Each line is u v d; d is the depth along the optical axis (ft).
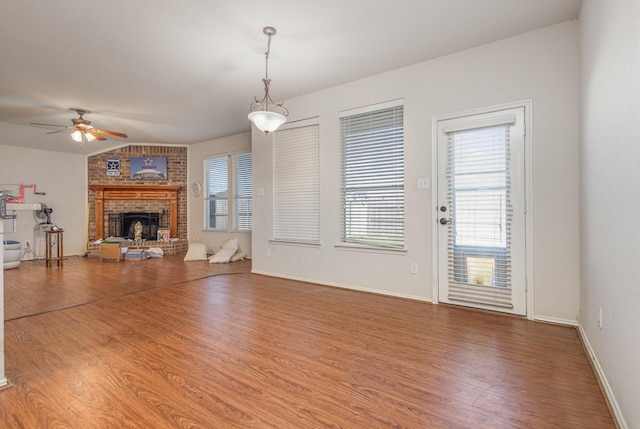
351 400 5.97
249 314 10.85
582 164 8.88
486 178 10.99
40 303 12.17
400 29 10.06
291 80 13.96
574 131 9.55
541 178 10.03
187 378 6.73
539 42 10.04
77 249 25.38
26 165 23.12
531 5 8.91
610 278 6.01
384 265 13.25
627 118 5.07
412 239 12.52
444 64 11.76
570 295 9.69
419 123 12.32
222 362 7.44
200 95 15.62
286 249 16.49
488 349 8.13
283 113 16.55
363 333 9.20
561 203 9.76
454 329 9.49
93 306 11.78
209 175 25.98
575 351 8.00
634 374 4.68
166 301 12.42
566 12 9.23
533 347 8.23
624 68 5.18
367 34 10.35
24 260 22.90
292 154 16.26
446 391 6.26
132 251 22.90
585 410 5.65
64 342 8.55
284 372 7.00
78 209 25.44
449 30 10.12
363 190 13.88
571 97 9.59
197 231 26.61
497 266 10.84
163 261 22.29
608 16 6.13
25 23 9.61
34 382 6.56
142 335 9.03
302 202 15.92
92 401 5.90
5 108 17.19
